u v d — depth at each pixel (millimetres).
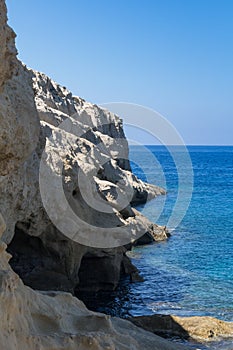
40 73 32031
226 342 13883
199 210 46781
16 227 15539
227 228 36594
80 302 9461
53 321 7629
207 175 99000
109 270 19875
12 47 7965
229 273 23109
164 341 10266
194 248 29234
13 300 6387
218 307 17828
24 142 9664
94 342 7180
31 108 10117
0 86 7977
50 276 17234
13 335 6219
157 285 20984
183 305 18141
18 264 16969
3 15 7359
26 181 13461
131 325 10891
